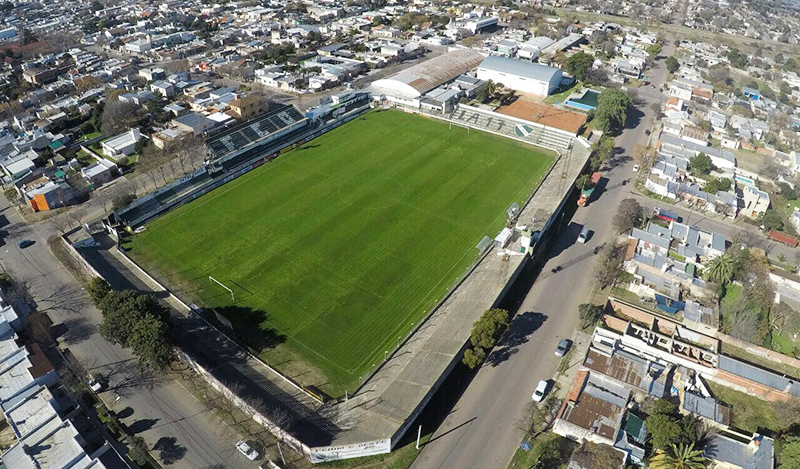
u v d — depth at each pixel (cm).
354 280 11638
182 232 13238
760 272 12006
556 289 11706
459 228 13588
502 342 10169
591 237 13675
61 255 12512
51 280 11706
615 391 8981
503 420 8575
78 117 19762
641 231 13275
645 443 8094
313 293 11231
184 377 9175
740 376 9306
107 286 10294
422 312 10750
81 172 15862
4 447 8056
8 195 15038
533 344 10138
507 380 9325
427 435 8288
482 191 15388
